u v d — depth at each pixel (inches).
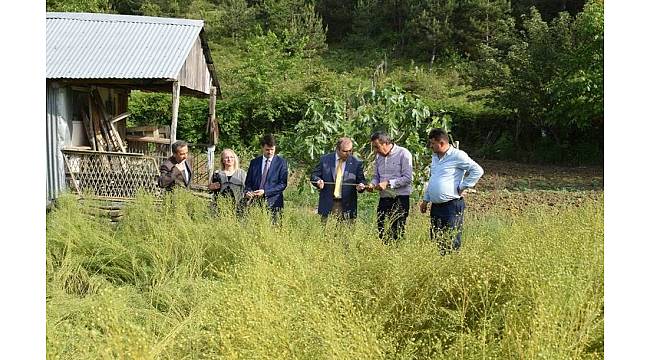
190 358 155.9
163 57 449.4
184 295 222.7
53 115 430.9
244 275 188.7
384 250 209.6
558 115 886.4
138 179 407.2
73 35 466.3
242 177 324.8
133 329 137.9
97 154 419.2
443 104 1012.5
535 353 142.2
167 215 302.5
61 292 215.0
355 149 417.1
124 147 539.2
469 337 153.6
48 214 321.4
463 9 1584.6
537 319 149.9
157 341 160.2
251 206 302.7
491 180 733.9
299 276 191.8
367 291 181.9
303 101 939.3
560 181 729.6
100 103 500.7
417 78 1299.2
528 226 242.1
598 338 159.8
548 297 163.0
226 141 914.1
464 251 204.2
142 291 244.5
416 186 432.1
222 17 1708.9
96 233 287.3
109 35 470.6
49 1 1122.0
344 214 292.0
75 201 331.6
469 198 596.4
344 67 1572.3
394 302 179.3
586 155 901.8
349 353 139.3
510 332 153.5
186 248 272.5
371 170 421.4
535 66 908.0
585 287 169.5
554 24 940.6
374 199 418.6
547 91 877.8
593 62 850.1
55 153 427.2
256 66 974.4
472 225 317.7
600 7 847.7
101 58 443.2
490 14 1569.9
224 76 1181.7
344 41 1766.7
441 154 273.1
